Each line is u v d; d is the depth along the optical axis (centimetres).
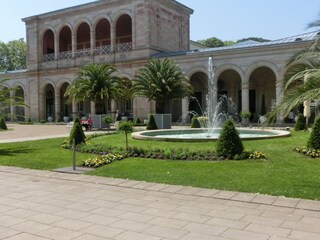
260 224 665
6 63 8231
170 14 4903
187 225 670
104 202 847
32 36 5622
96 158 1405
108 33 5438
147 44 4472
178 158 1399
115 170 1237
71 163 1423
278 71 3594
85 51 5088
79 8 5062
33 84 5619
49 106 5884
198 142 1842
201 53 4059
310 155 1402
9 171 1314
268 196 860
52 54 5500
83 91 3647
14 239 616
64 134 3092
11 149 1972
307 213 726
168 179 1073
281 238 594
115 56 4759
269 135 2070
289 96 941
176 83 3447
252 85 4475
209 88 4009
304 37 3578
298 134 2283
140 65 4503
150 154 1482
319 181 991
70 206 818
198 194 897
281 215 716
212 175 1102
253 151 1415
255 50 3709
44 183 1084
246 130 2488
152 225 675
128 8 4644
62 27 5362
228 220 693
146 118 4425
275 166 1217
